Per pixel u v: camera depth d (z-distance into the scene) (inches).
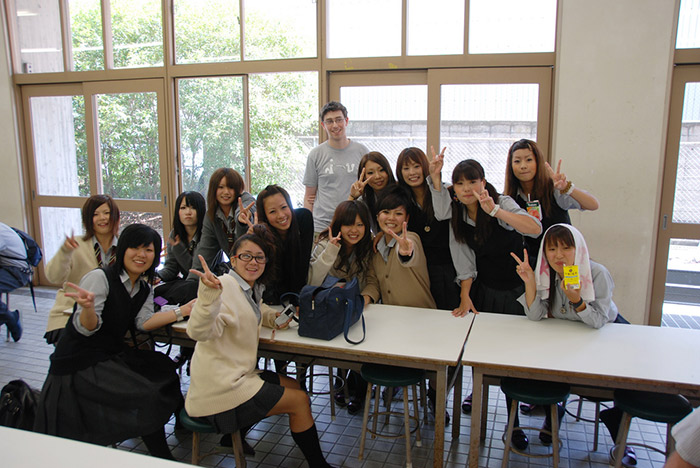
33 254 159.3
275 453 98.4
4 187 210.8
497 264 103.3
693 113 142.7
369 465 93.2
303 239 105.8
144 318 92.7
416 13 157.9
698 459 38.1
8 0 202.4
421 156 104.3
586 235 148.6
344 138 138.1
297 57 170.9
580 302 89.9
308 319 89.6
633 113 140.9
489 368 79.4
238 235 114.7
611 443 100.6
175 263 125.8
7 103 205.5
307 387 127.0
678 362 78.2
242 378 81.3
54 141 207.2
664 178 146.3
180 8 182.1
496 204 100.7
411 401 118.8
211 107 184.9
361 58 163.2
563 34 143.9
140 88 190.4
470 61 154.3
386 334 91.0
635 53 139.0
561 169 148.7
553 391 82.6
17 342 155.8
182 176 192.5
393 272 105.9
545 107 151.5
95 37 194.9
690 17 138.6
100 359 85.4
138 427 84.4
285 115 177.5
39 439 50.6
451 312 102.7
